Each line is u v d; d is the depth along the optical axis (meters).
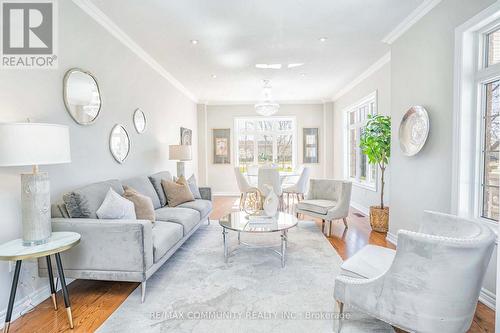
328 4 2.75
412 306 1.45
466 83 2.30
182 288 2.38
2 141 1.63
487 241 1.35
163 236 2.56
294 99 7.57
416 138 2.94
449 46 2.47
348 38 3.55
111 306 2.11
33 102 2.25
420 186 2.93
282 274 2.65
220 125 7.85
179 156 4.78
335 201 4.31
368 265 1.85
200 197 4.52
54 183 2.43
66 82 2.54
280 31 3.35
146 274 2.17
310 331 1.81
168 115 5.21
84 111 2.79
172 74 5.09
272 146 7.99
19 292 2.07
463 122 2.32
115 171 3.39
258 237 3.82
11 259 1.66
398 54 3.34
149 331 1.80
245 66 4.65
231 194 7.85
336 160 7.21
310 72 5.02
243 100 7.55
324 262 2.94
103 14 2.94
